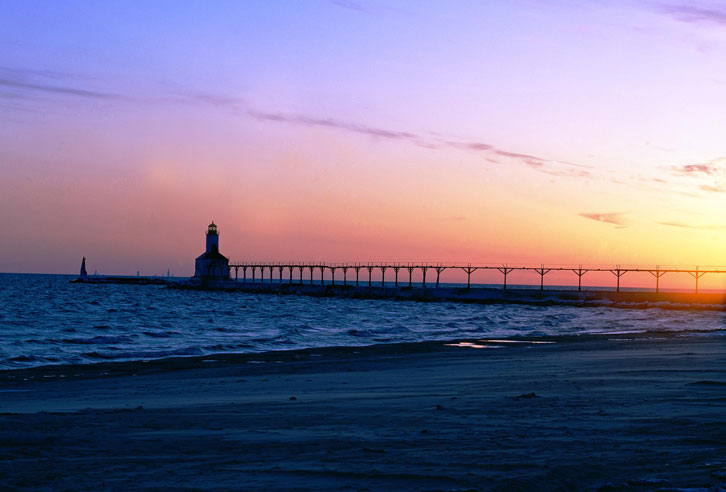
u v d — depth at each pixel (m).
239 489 7.91
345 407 15.31
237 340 47.25
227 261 186.62
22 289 172.38
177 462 9.47
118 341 45.69
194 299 134.12
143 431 12.20
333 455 9.63
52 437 11.48
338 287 151.75
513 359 30.08
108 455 10.05
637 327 62.38
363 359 33.03
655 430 10.96
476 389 18.66
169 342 45.53
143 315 79.88
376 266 161.88
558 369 24.27
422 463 8.95
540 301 115.75
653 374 21.12
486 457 9.18
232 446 10.59
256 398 18.12
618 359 27.53
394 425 12.35
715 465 8.50
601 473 8.23
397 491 7.68
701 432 10.73
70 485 8.22
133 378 26.06
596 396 15.68
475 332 55.09
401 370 26.66
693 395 15.48
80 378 26.44
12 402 18.64
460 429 11.60
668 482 7.76
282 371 27.67
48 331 54.38
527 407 14.10
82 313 82.44
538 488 7.71
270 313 87.12
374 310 97.12
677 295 108.50
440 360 30.97
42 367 30.48
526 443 10.10
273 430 12.12
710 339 43.56
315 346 42.22
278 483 8.15
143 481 8.38
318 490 7.80
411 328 59.91
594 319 75.88
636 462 8.71
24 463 9.47
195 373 27.62
